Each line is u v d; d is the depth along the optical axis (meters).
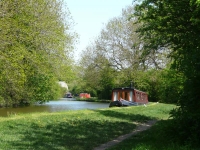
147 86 47.41
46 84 29.48
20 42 19.83
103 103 54.34
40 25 22.56
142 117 21.25
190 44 10.06
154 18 11.63
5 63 17.64
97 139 12.48
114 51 49.44
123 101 34.72
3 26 17.53
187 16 10.37
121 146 10.55
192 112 8.51
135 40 45.59
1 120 16.88
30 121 16.95
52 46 24.52
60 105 46.38
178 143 8.30
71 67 29.89
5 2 18.28
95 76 53.84
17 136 12.52
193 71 8.66
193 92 8.59
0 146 10.42
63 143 11.45
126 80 48.88
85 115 21.22
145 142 10.19
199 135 8.15
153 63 35.34
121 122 18.25
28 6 20.94
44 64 24.09
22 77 19.03
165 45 12.38
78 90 88.44
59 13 28.73
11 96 30.75
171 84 12.55
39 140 11.80
